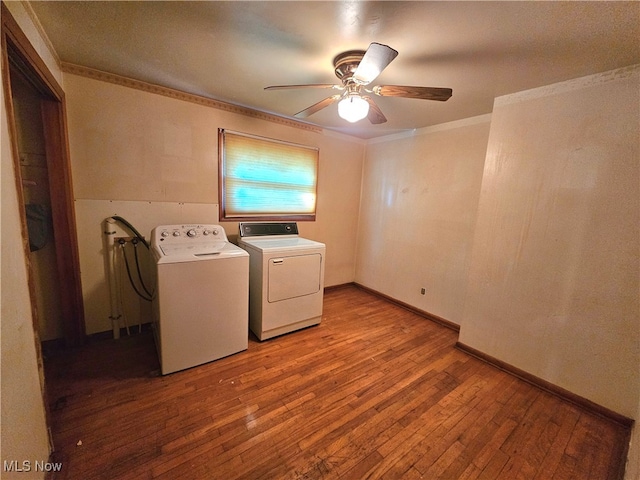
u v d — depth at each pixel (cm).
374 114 192
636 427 151
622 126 158
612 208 163
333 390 180
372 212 378
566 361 182
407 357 225
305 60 170
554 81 178
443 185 288
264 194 299
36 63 137
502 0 108
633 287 158
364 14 123
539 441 148
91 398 163
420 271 315
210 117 252
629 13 112
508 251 207
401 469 129
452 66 166
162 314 180
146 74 203
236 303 212
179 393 171
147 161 228
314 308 270
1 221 89
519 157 198
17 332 97
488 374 206
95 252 218
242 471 124
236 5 121
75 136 200
